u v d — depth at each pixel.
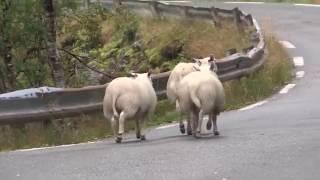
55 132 13.18
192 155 10.16
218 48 23.73
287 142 10.81
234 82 18.31
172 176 8.84
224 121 14.26
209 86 11.58
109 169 9.44
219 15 27.91
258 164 9.33
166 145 11.24
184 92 11.84
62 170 9.52
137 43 26.41
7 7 18.02
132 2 33.66
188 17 29.38
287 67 21.47
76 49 24.41
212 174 8.86
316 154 9.80
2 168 9.91
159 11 31.58
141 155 10.38
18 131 13.13
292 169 8.98
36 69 18.81
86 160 10.20
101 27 27.41
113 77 20.64
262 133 11.91
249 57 19.16
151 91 12.25
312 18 35.66
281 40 28.39
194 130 11.92
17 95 13.20
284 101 16.81
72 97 13.96
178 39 25.02
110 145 11.77
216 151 10.38
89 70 22.52
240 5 43.47
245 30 25.25
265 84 18.45
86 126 13.97
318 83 19.48
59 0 18.67
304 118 13.75
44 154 11.00
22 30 18.25
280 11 39.03
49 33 17.62
